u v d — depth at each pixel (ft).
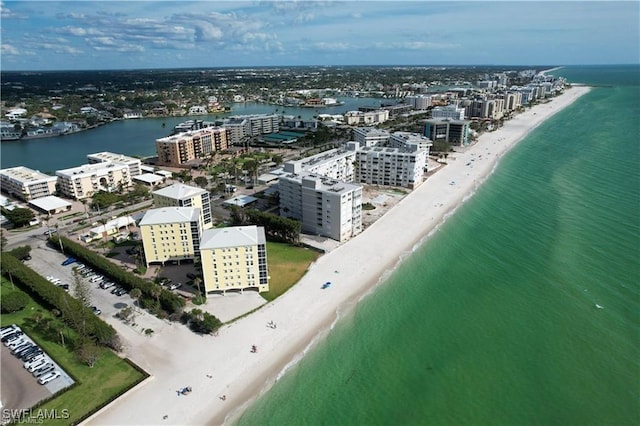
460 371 344.49
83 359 347.15
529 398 316.81
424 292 456.86
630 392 318.24
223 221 655.76
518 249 544.62
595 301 427.33
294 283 472.44
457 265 511.40
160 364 352.28
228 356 361.71
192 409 310.04
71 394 316.81
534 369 344.08
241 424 299.38
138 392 323.98
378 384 333.62
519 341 377.09
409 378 338.95
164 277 489.26
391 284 472.85
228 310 422.82
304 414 307.37
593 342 371.56
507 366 348.38
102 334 361.92
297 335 388.37
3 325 401.49
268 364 353.51
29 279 455.63
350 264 515.91
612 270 481.87
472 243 567.59
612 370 339.57
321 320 409.90
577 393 319.47
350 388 329.93
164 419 301.63
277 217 586.04
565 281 463.42
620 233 572.92
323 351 368.89
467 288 462.19
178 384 332.19
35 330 393.09
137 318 412.36
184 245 513.45
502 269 498.28
